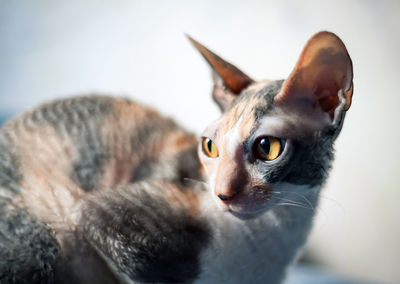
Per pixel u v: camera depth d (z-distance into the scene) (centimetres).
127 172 50
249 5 89
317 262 82
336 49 39
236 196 40
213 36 91
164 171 49
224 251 44
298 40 85
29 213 46
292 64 85
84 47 98
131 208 44
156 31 95
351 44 82
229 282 45
